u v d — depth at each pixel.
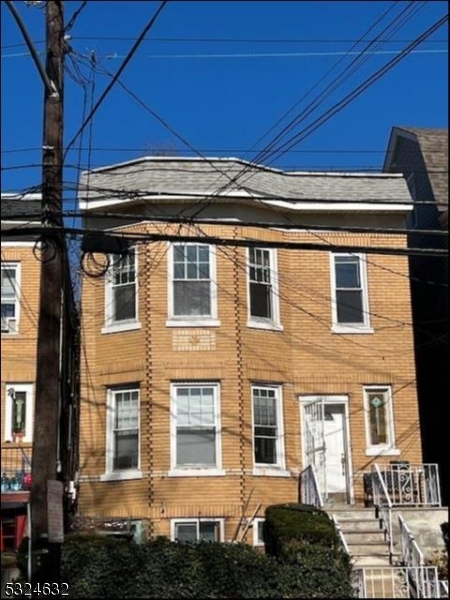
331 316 23.47
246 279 22.77
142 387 21.89
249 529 21.12
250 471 21.55
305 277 23.55
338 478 22.66
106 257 21.72
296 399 22.86
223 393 21.86
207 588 16.20
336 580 16.61
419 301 27.95
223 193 22.72
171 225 22.58
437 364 26.73
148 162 23.08
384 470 21.86
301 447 22.52
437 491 21.52
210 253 22.66
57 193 14.95
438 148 27.97
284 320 23.16
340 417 23.08
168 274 22.42
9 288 24.64
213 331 22.19
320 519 18.17
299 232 23.78
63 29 15.81
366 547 19.19
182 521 21.06
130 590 16.05
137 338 22.22
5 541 21.86
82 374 22.59
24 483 22.42
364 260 23.97
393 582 17.47
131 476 21.50
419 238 28.05
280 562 16.83
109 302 22.84
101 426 22.19
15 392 23.97
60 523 13.09
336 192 24.00
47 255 14.52
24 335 24.38
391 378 23.33
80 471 22.02
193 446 21.62
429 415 27.19
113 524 20.80
